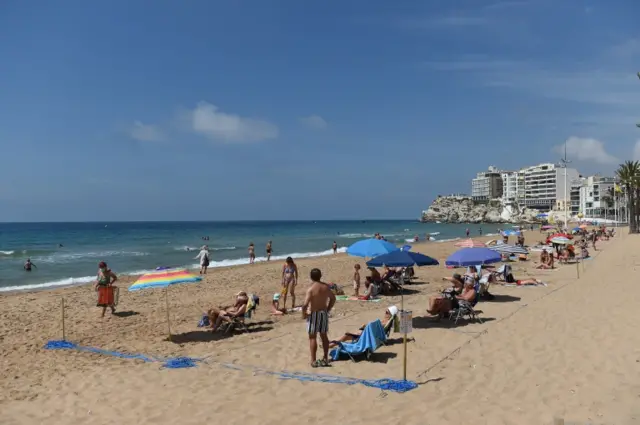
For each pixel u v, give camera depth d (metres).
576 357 8.07
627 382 6.76
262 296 17.06
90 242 64.00
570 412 5.84
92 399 6.99
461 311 10.98
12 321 13.11
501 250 18.12
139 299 16.88
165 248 51.78
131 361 8.90
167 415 6.28
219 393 7.02
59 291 19.81
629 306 12.23
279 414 6.18
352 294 16.45
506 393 6.60
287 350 9.21
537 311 12.12
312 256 40.69
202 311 14.24
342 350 8.46
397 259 10.50
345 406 6.36
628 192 79.19
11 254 43.62
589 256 30.30
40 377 8.12
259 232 103.75
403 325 7.11
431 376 7.44
